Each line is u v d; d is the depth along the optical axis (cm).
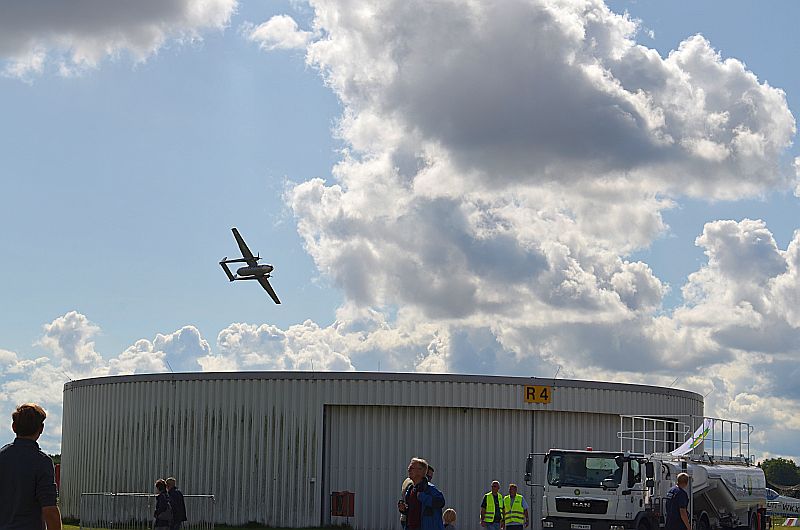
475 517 4647
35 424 1104
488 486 4672
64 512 5472
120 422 5028
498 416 4728
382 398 4628
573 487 3303
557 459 3356
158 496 3038
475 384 4681
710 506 3681
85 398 5356
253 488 4619
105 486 5059
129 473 4919
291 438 4619
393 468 4638
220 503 4638
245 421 4669
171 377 4828
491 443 4703
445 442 4672
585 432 4850
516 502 3152
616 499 3241
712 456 3816
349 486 4631
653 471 3328
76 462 5400
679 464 3512
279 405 4647
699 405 5438
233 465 4659
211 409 4725
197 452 4716
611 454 3297
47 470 1091
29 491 1080
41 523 1093
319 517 4562
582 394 4809
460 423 4691
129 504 3997
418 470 1770
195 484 4700
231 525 4609
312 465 4594
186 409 4772
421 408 4681
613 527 3231
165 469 4778
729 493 3709
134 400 4969
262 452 4634
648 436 4666
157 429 4838
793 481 19150
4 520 1079
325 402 4625
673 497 2603
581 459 3325
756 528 3994
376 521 4603
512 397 4709
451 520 2272
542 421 4775
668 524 2611
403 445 4656
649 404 5016
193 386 4775
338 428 4659
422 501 1747
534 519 4678
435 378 4659
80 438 5372
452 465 4656
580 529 3275
